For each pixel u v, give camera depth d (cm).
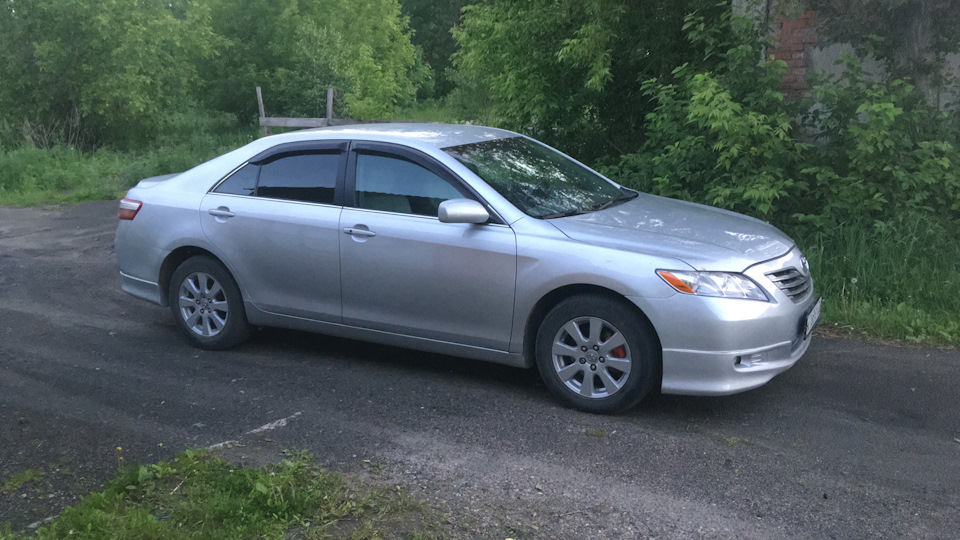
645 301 440
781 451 419
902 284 668
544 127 1109
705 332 433
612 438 435
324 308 548
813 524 348
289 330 651
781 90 924
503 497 371
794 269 479
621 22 980
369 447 426
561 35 1055
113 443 435
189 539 328
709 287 437
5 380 536
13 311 715
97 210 1307
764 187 748
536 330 490
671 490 378
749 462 407
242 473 383
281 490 368
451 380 528
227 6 3041
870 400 486
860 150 749
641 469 399
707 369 438
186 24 2294
